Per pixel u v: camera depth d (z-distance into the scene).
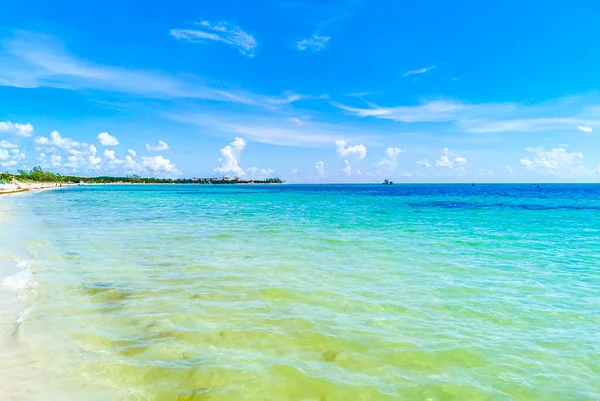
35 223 22.77
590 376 5.37
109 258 12.39
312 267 11.56
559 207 40.56
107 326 6.70
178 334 6.43
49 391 4.59
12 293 8.39
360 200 56.22
